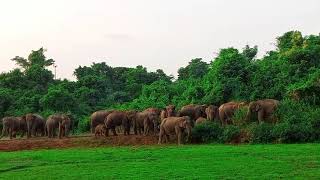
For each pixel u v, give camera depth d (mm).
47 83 65188
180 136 33281
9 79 62375
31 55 69562
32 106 55719
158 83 60406
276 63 45031
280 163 22625
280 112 34531
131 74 75250
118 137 34719
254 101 36469
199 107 39562
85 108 58906
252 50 60188
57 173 21938
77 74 77438
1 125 51406
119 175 20875
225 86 43125
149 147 31141
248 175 20125
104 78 70812
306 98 36938
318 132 31766
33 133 42375
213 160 24125
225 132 33000
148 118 37844
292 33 54031
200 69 75250
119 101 67438
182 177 20047
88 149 31125
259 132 31938
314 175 19688
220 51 48219
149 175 20609
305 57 44250
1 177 21359
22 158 26812
